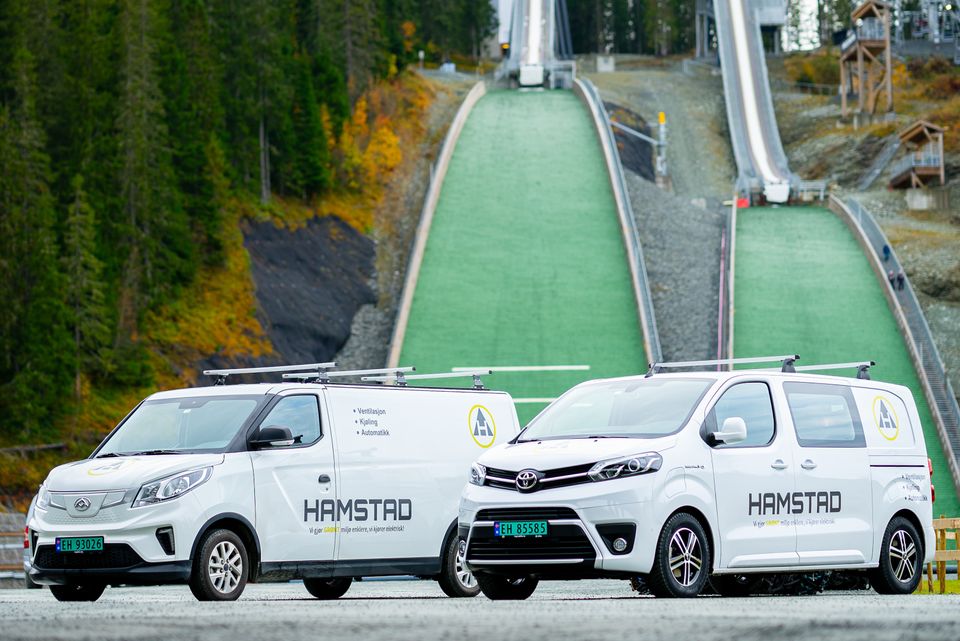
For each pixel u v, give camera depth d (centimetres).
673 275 9125
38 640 958
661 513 1692
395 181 12094
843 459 1966
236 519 1914
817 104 16788
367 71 14038
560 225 9594
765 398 1900
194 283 8750
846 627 1015
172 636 987
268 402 2020
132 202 8231
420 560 2181
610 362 7700
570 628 1036
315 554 2028
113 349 7562
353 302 9700
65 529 1852
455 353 7862
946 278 9681
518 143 11562
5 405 6575
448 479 2236
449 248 9194
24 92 7756
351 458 2098
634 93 16888
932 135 12244
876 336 7938
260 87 10969
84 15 9394
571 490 1691
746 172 13950
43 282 6806
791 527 1867
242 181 10475
